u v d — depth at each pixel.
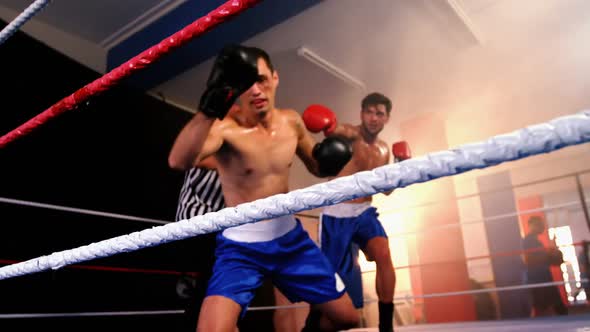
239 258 1.53
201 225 0.74
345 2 3.40
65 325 2.65
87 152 2.96
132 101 3.44
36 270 1.05
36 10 1.13
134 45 3.69
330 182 0.62
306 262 1.63
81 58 3.70
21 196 2.53
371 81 4.75
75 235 2.80
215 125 1.56
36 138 2.63
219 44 3.42
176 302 3.35
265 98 1.62
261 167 1.65
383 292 2.20
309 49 4.00
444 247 5.52
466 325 3.80
